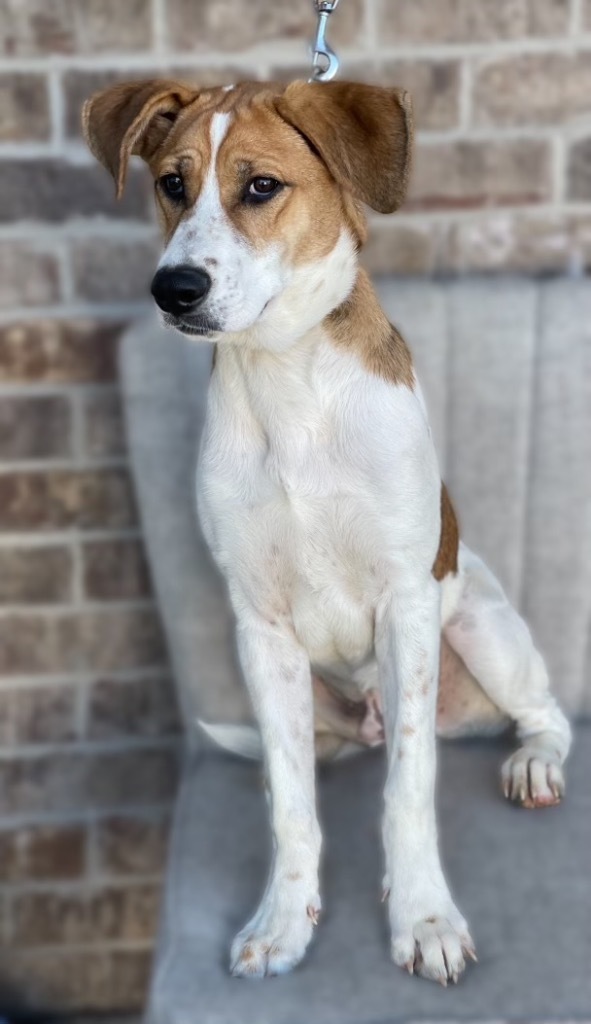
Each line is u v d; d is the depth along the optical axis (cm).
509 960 79
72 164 112
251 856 92
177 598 108
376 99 76
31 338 114
